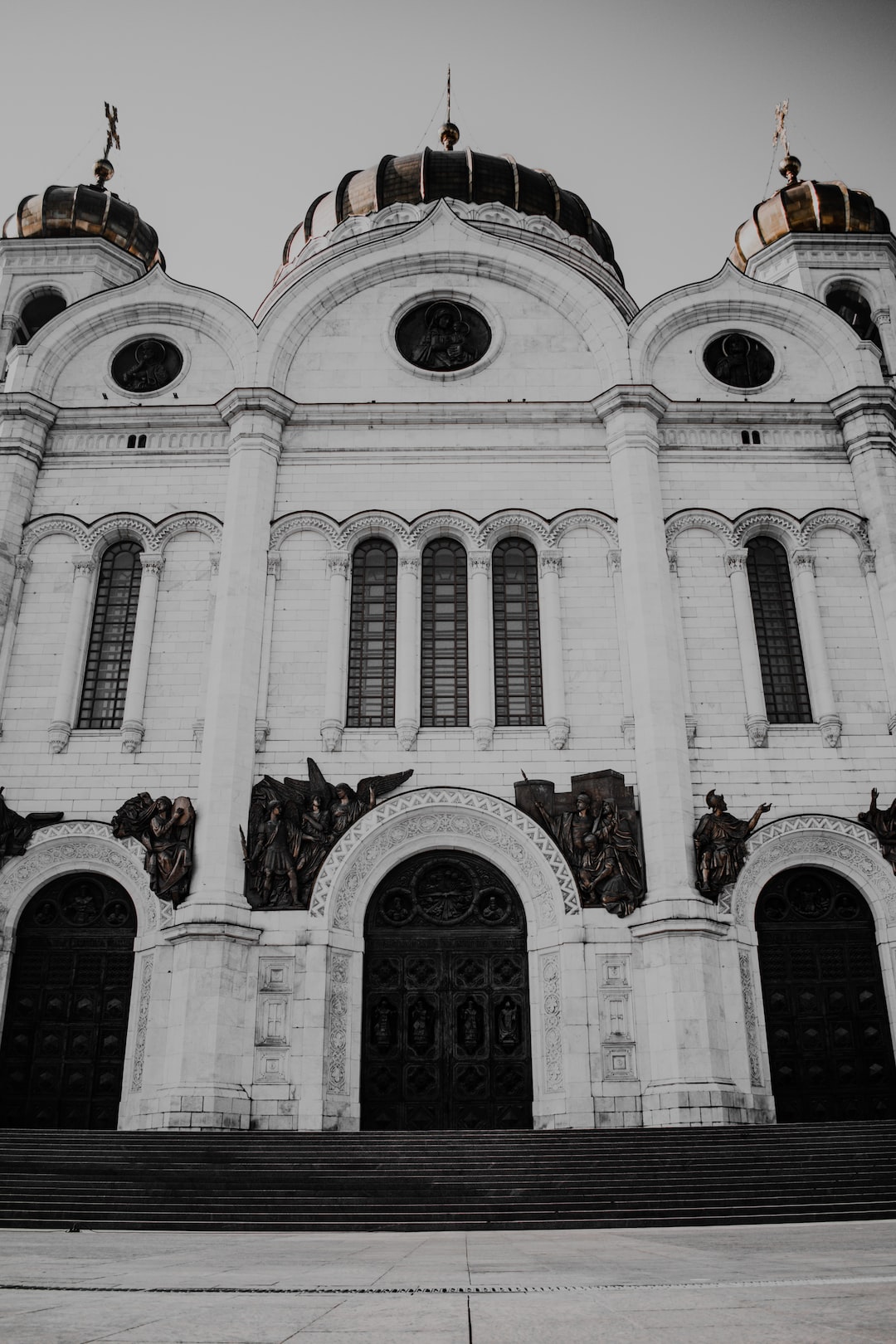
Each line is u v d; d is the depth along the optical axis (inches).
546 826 1072.2
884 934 1053.8
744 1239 472.4
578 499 1232.2
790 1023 1034.7
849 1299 254.7
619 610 1179.9
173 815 1055.0
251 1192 674.2
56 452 1270.9
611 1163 741.9
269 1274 335.3
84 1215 631.2
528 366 1315.2
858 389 1261.1
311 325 1331.2
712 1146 788.0
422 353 1331.2
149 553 1212.5
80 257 1508.4
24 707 1148.5
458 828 1087.6
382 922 1071.0
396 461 1250.0
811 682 1161.4
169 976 1018.1
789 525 1222.9
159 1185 701.9
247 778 1085.1
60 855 1085.1
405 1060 1024.9
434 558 1227.2
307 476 1245.1
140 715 1134.4
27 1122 1006.4
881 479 1225.4
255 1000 1005.2
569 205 1749.5
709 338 1338.6
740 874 1057.5
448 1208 642.8
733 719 1135.6
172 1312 244.8
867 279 1518.2
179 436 1274.6
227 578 1163.3
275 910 1035.9
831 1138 817.5
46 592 1204.5
